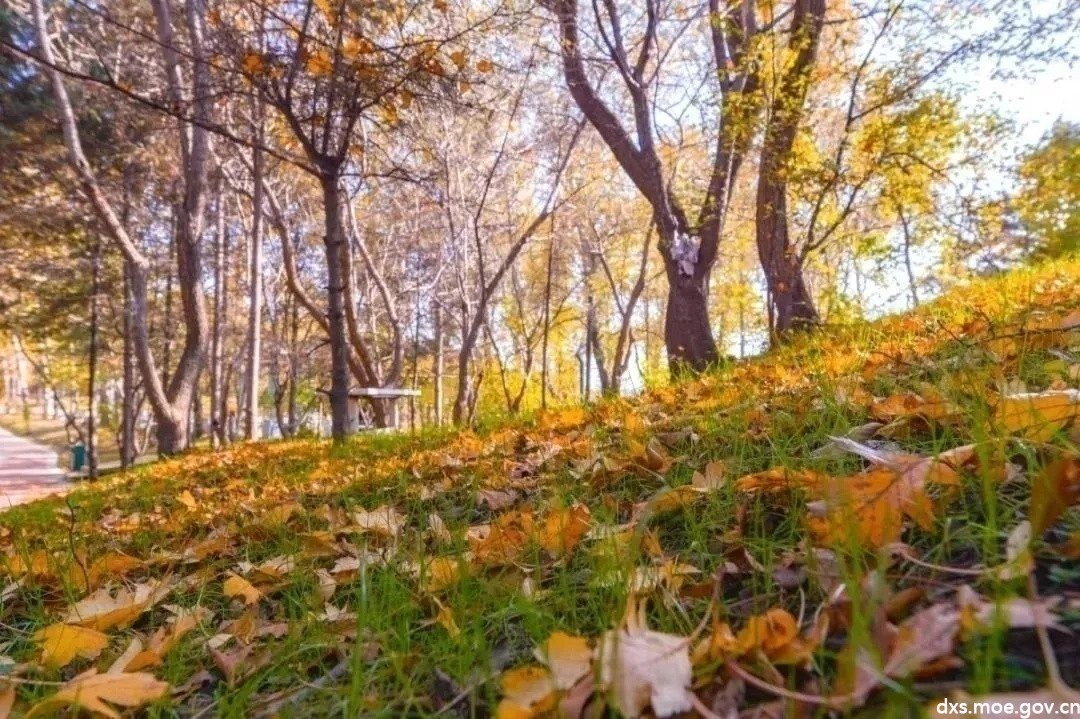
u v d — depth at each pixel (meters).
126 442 18.11
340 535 2.29
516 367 25.36
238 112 8.91
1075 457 1.12
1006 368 2.03
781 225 7.93
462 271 18.05
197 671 1.41
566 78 9.17
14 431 45.34
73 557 2.25
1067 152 7.64
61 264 18.50
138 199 16.58
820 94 8.38
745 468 1.84
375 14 4.87
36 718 1.20
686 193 11.01
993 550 1.02
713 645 0.89
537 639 1.15
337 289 5.55
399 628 1.29
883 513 1.11
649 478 2.11
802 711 0.79
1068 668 0.77
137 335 12.14
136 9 11.52
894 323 4.48
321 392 5.66
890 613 0.92
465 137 14.63
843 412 2.05
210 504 3.79
